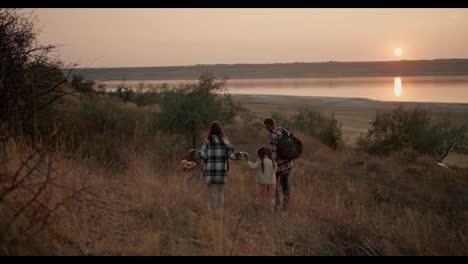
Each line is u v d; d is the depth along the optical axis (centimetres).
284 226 659
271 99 8431
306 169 1452
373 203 1085
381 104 6844
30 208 451
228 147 706
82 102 1670
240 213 713
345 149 2256
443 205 1170
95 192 634
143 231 532
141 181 757
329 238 623
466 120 4081
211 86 1609
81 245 457
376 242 627
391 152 2072
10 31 751
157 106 2745
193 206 699
